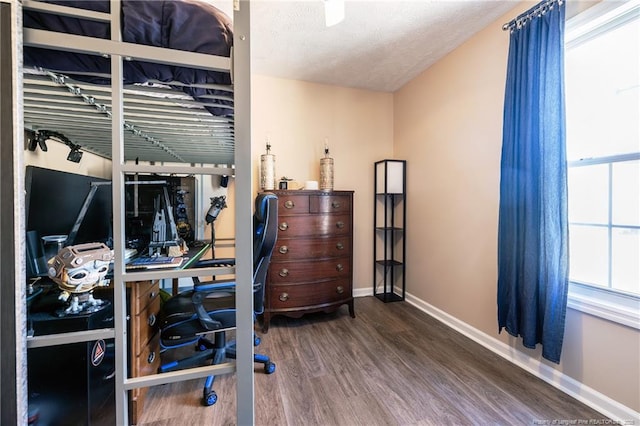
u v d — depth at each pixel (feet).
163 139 5.44
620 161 4.68
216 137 5.27
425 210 8.98
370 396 4.98
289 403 4.79
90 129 4.52
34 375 3.26
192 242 7.43
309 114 9.82
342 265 8.54
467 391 5.10
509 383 5.33
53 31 2.60
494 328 6.53
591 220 5.13
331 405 4.75
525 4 5.71
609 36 4.83
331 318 8.50
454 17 6.27
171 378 3.00
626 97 4.65
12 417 2.41
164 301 6.04
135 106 3.64
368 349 6.63
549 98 4.97
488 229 6.67
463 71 7.33
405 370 5.76
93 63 2.85
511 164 5.71
